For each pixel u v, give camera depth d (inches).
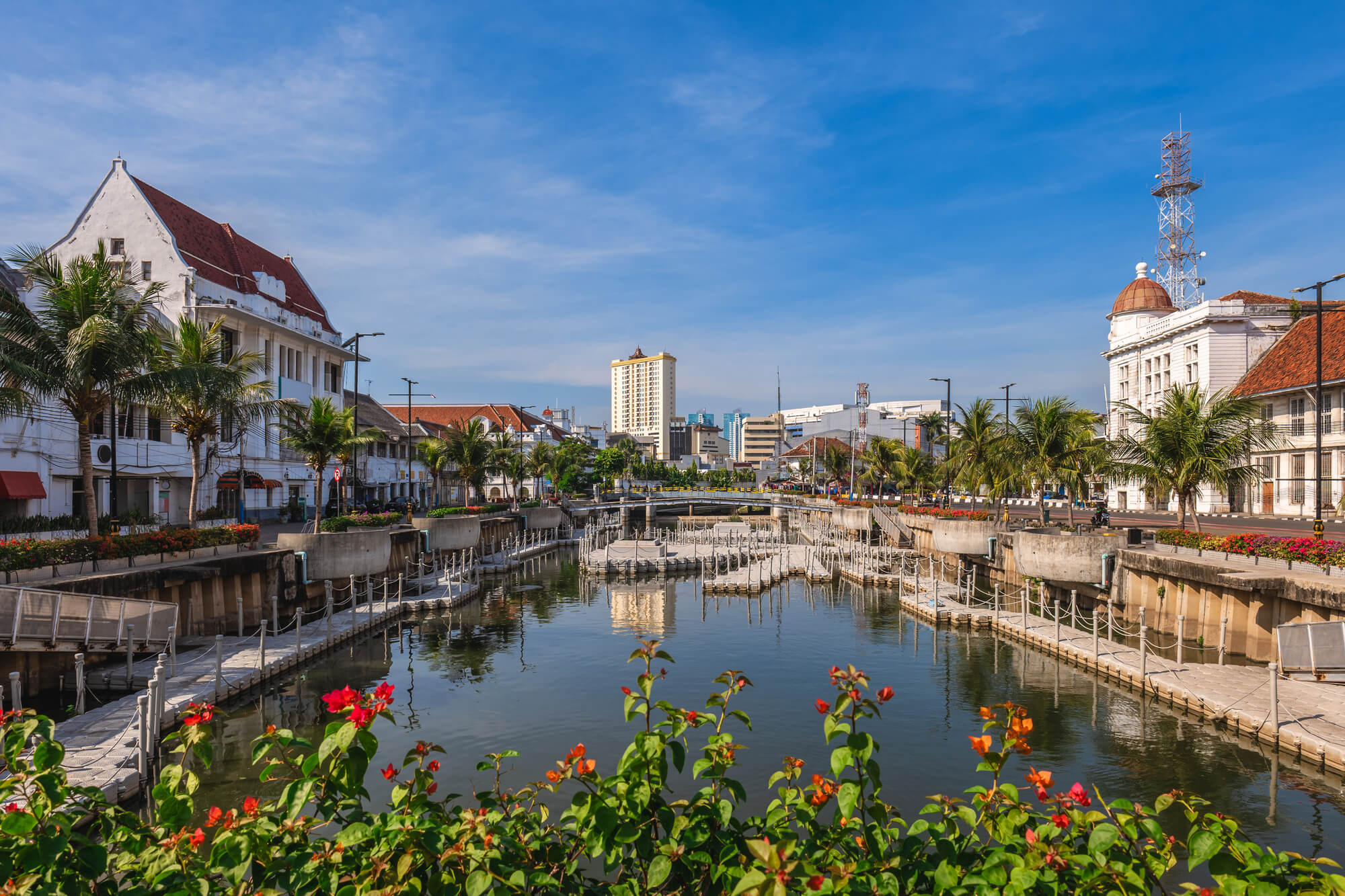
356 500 2539.4
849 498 3417.8
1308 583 866.1
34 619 707.4
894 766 709.3
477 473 2442.2
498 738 792.9
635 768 228.8
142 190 1947.6
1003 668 1067.9
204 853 520.4
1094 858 200.4
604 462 4736.7
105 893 208.4
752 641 1282.0
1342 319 2070.6
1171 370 2659.9
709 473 7180.1
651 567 2222.0
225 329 2007.9
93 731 677.3
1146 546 1288.1
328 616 1141.1
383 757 738.2
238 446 1945.1
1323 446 2016.5
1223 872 197.0
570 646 1234.6
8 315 880.3
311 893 201.8
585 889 226.2
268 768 225.0
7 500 1342.3
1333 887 182.1
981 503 3378.4
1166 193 3179.1
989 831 224.4
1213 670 898.1
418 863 202.8
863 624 1438.2
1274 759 685.9
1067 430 1555.1
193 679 866.1
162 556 1037.8
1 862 193.0
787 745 768.3
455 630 1366.9
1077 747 740.0
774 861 177.9
